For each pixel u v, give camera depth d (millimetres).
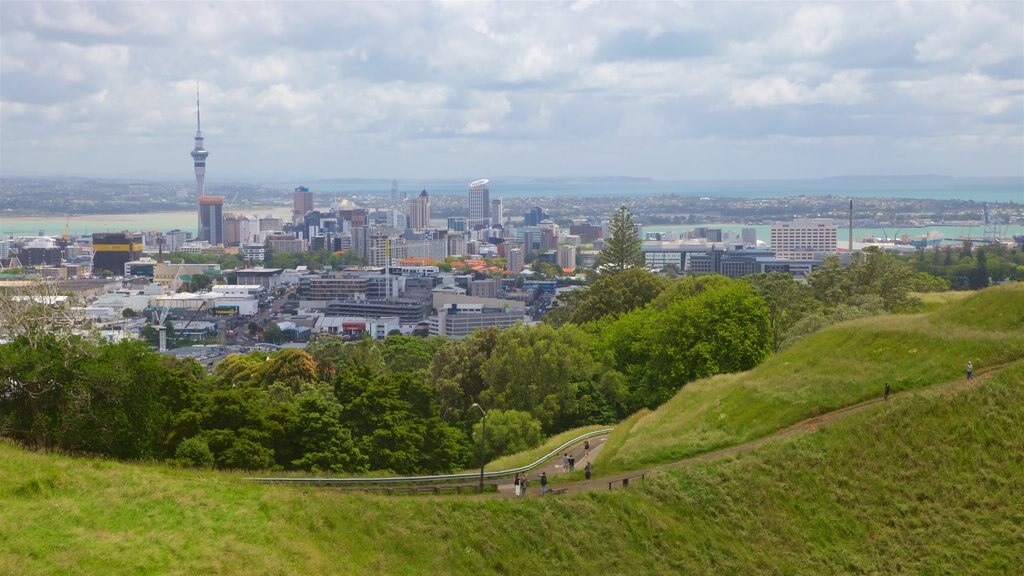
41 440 88000
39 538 64750
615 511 79125
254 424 103250
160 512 71562
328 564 68188
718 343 133000
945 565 74375
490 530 75438
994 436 83875
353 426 111562
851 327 110562
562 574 73000
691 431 96312
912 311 148125
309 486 82500
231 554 66375
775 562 75750
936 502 79500
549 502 79375
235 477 83625
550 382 143875
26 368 89250
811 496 81188
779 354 114125
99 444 90625
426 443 116500
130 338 111250
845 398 93812
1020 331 99062
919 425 86062
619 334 158500
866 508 79750
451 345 175875
